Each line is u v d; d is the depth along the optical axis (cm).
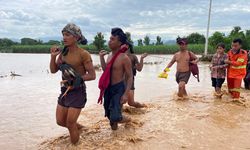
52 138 657
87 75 587
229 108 866
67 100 582
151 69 2552
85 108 923
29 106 983
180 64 1009
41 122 791
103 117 805
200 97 1040
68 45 577
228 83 1006
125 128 676
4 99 1102
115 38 638
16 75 1991
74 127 590
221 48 1027
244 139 625
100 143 598
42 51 8556
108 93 645
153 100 1027
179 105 901
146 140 609
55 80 1730
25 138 664
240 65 972
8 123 781
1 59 4550
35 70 2455
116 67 633
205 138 626
